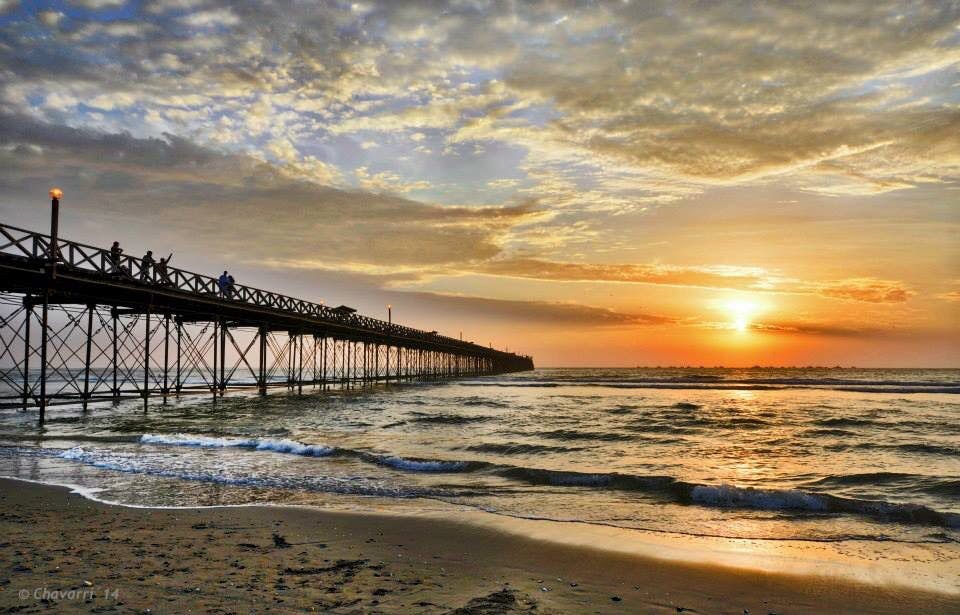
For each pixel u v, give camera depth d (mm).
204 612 5180
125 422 26016
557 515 10039
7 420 26344
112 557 6832
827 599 6402
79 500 10359
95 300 27766
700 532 9133
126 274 25281
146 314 29703
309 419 28078
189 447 17656
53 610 5078
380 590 6059
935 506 11023
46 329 23156
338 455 16234
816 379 100062
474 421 27547
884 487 12703
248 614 5176
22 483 11898
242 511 9703
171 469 13875
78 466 14125
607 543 8336
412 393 55750
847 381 86500
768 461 16469
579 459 16656
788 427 25297
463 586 6355
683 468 15219
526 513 10125
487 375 144000
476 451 17844
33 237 20750
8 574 6070
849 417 29891
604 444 19781
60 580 5918
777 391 59906
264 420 27500
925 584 6902
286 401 41562
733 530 9289
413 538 8328
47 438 19828
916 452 18344
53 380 80625
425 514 9797
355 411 33250
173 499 10664
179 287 29016
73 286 23953
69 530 8109
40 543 7375
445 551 7746
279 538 8062
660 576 6980
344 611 5387
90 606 5207
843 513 10438
